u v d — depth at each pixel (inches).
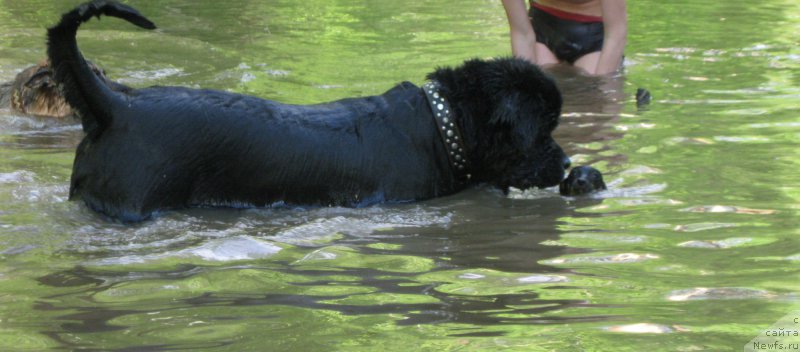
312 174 295.0
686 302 205.2
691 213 275.7
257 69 495.5
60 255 244.2
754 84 457.4
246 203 293.0
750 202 283.6
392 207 298.4
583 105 424.8
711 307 201.3
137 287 219.3
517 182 314.3
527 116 306.8
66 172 321.4
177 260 240.8
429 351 180.1
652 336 185.3
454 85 315.3
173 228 270.1
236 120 289.4
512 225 275.1
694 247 245.1
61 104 416.8
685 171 319.9
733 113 400.2
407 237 264.5
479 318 198.2
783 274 221.6
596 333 187.5
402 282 223.3
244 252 248.2
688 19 658.8
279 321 197.6
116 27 626.2
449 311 202.7
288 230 270.8
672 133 369.7
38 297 212.7
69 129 394.3
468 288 218.2
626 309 201.8
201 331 192.1
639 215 277.0
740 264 230.4
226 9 717.9
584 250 247.0
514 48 519.5
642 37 595.8
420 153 308.5
